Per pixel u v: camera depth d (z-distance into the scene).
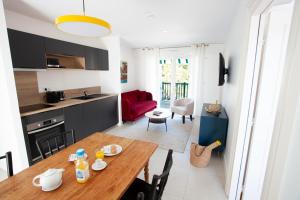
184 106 4.93
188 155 2.82
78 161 1.13
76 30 1.43
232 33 2.81
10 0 2.08
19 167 2.13
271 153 0.74
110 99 3.94
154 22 2.97
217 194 1.91
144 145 1.64
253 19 1.45
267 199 0.75
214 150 2.68
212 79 5.01
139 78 5.98
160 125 4.39
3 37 1.81
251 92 1.58
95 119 3.49
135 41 4.64
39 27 2.83
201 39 4.35
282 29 1.38
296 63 0.60
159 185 1.15
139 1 2.12
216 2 2.15
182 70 5.59
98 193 0.99
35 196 0.96
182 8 2.34
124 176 1.16
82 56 3.35
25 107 2.54
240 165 1.74
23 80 2.60
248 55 1.52
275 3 1.31
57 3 2.18
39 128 2.38
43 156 1.56
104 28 1.38
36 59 2.46
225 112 2.97
